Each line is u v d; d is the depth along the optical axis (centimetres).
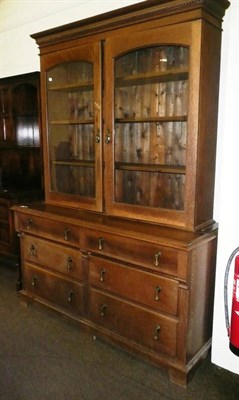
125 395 170
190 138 169
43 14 288
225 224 174
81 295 215
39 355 201
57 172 245
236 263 155
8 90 310
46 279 237
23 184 337
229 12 173
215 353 187
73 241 211
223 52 182
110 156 204
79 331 225
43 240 232
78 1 259
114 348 208
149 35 174
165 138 199
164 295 173
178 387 175
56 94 234
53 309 234
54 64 223
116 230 183
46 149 243
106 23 188
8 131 325
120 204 204
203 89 166
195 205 175
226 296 167
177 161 196
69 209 231
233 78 161
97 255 200
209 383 177
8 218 301
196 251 168
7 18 322
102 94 201
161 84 195
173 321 172
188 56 167
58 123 237
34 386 176
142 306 184
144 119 193
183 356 172
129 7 173
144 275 179
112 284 196
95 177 215
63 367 191
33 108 312
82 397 169
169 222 185
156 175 200
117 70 194
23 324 233
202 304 182
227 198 172
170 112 194
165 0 161
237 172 167
